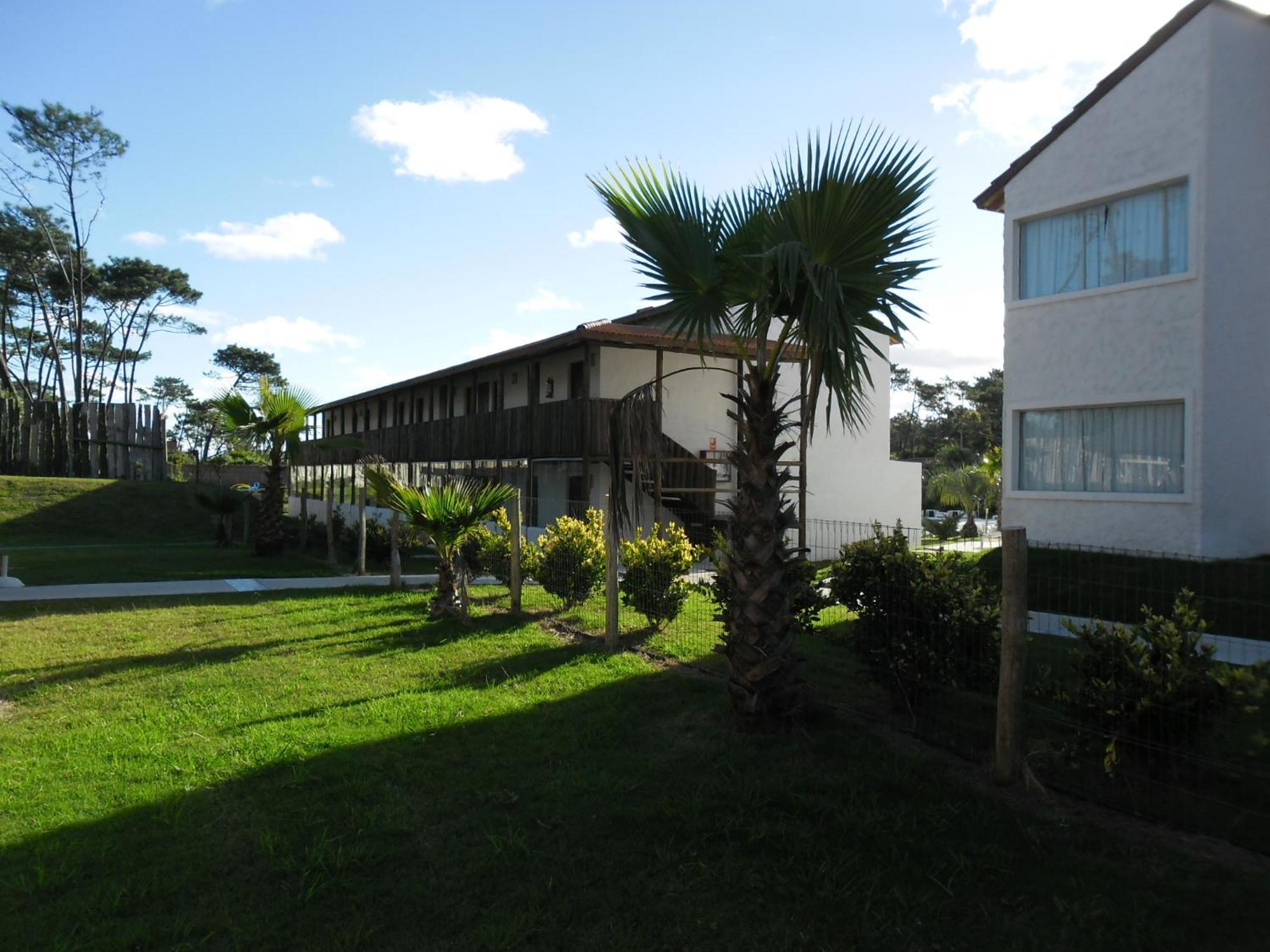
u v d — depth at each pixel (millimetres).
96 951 3223
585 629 9414
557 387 21422
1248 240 11711
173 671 7617
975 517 39125
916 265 5176
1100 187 12430
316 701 6590
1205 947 3104
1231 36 11477
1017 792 4508
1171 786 4297
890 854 3863
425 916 3465
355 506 31266
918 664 5457
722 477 19312
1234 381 11523
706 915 3447
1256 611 8570
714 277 5484
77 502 29094
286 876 3807
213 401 19969
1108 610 9336
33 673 7562
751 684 5516
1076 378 12711
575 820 4328
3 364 42031
